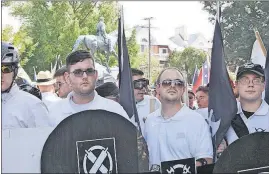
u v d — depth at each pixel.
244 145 2.49
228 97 2.52
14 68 2.22
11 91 2.23
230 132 2.54
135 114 2.38
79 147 2.26
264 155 2.52
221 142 2.52
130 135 2.33
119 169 2.31
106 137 2.30
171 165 2.41
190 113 2.46
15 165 2.21
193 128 2.45
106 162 2.29
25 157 2.22
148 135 2.41
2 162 2.19
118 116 2.32
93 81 2.32
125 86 2.36
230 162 2.46
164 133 2.42
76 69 2.30
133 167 2.32
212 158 2.49
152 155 2.41
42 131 2.26
